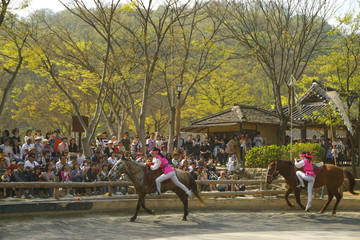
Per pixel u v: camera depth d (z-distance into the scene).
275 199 16.27
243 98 41.97
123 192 16.17
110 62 22.41
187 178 13.73
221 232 11.27
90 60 26.58
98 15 22.48
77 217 13.22
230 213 15.12
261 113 28.36
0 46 18.84
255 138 25.75
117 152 18.98
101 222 12.60
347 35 22.92
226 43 32.38
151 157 14.06
